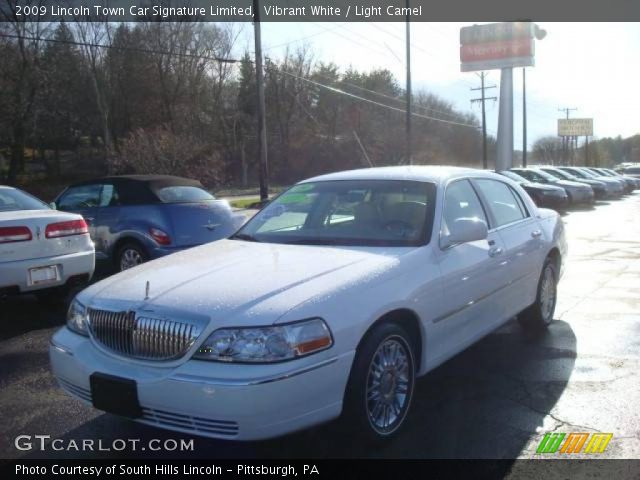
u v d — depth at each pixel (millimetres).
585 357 5219
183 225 8469
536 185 21578
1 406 4328
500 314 4965
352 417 3393
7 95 37219
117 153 35281
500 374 4824
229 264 3846
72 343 3598
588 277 8906
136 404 3176
